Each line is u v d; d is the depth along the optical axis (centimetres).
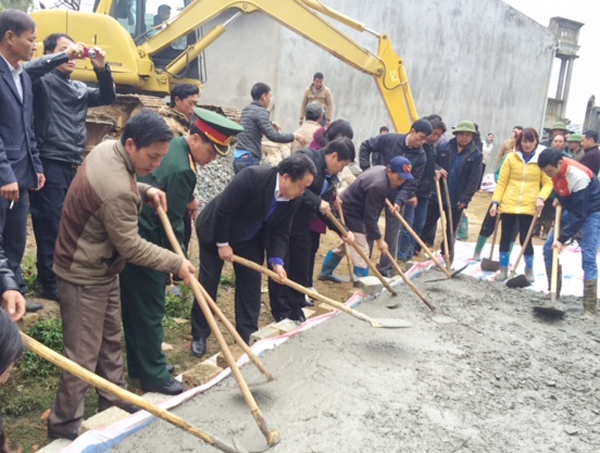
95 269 303
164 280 364
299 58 1469
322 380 369
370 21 1609
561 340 486
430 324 488
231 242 421
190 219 526
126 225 290
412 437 314
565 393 386
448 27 1781
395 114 916
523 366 421
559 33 2388
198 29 1002
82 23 815
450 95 1858
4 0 2297
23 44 383
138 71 863
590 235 563
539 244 960
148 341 366
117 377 340
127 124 290
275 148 1108
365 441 306
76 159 468
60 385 308
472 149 716
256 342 410
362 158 690
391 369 394
